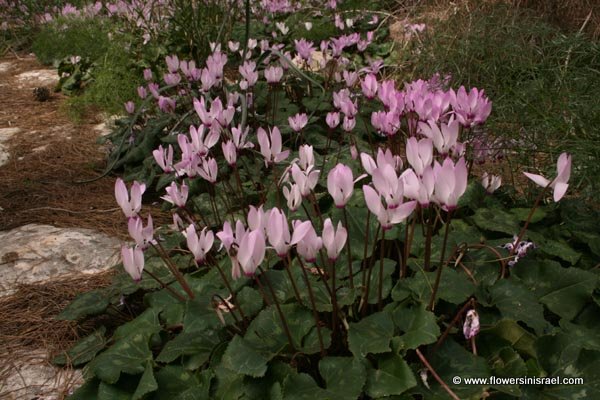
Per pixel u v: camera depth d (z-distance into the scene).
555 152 3.58
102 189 4.04
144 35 6.39
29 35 8.86
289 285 2.26
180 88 4.44
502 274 2.26
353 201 2.88
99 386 2.07
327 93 4.86
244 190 3.40
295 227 1.70
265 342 2.00
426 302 2.05
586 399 1.85
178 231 3.00
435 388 1.87
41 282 2.97
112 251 3.23
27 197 3.93
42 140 4.97
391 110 2.56
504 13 5.57
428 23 6.14
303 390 1.84
